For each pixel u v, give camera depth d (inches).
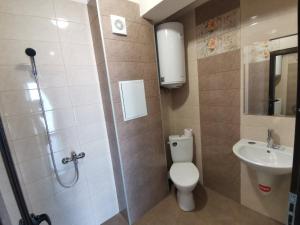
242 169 70.5
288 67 51.9
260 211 68.1
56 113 56.9
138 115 68.2
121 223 70.9
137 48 65.9
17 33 48.7
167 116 93.9
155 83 74.0
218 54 68.9
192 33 76.9
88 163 65.9
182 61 75.7
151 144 74.6
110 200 73.7
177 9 61.5
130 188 68.4
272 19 52.6
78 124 62.1
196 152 88.9
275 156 54.5
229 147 73.2
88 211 67.5
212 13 67.8
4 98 47.8
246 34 59.4
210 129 79.0
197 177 70.1
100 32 56.0
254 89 60.5
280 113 55.6
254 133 63.2
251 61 59.7
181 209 75.0
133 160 68.4
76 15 58.9
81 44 60.7
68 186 61.1
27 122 51.7
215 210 72.4
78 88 61.2
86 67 62.4
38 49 52.2
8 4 47.1
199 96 80.2
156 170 77.9
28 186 53.1
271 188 57.0
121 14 60.1
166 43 72.4
